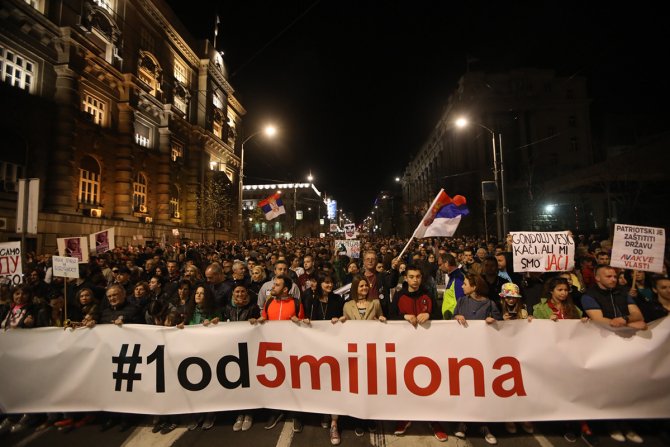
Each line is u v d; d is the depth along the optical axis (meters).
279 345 4.28
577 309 4.48
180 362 4.30
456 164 51.47
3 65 17.09
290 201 83.88
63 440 4.07
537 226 32.38
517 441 3.87
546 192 30.30
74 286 6.75
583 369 3.89
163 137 30.25
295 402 4.16
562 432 4.04
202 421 4.38
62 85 19.94
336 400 4.09
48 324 5.38
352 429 4.20
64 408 4.30
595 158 47.53
